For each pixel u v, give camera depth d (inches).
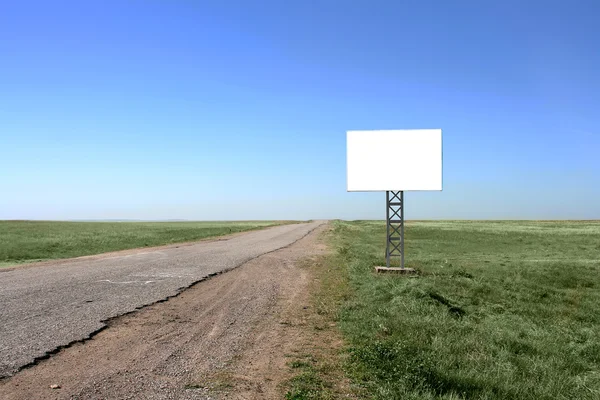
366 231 2268.7
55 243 1138.7
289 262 787.4
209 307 393.4
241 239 1475.1
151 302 398.3
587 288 655.8
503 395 214.1
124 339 280.1
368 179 698.2
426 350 272.4
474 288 571.5
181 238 1498.5
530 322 424.5
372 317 357.1
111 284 492.4
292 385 206.1
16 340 263.9
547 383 243.4
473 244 1417.3
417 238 1688.0
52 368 219.0
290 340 290.4
